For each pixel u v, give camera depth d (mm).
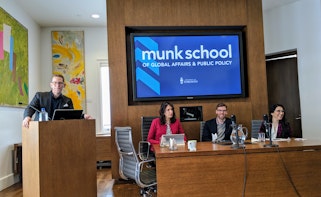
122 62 4293
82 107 6102
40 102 3105
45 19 5711
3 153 4176
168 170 2402
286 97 5641
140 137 4238
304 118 5242
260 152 2492
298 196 2512
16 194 3859
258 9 4594
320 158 2561
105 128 6164
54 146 2373
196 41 4449
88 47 6188
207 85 4445
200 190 2416
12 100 4480
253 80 4531
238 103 4477
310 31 5141
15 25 4676
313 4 5090
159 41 4379
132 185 4129
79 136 2607
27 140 2504
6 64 4281
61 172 2416
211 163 2439
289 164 2514
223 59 4492
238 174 2459
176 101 4418
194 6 4461
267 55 5848
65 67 6113
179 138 2961
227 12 4523
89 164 2701
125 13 4324
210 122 3656
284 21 5547
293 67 5547
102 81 6223
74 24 6086
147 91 4328
